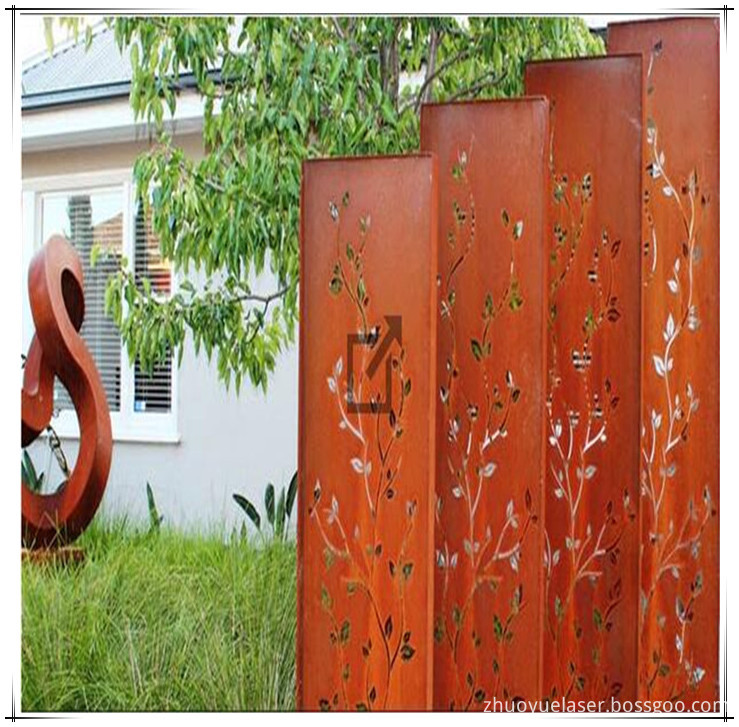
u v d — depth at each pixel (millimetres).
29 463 7109
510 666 3699
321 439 3719
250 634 5039
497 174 3717
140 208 7766
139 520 6973
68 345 6016
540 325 3662
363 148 4828
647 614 4055
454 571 3773
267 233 4953
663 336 4059
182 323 5336
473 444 3746
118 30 4957
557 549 3969
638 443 3857
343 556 3688
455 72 5125
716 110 4012
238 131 5047
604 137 3871
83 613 5215
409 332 3605
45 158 8094
